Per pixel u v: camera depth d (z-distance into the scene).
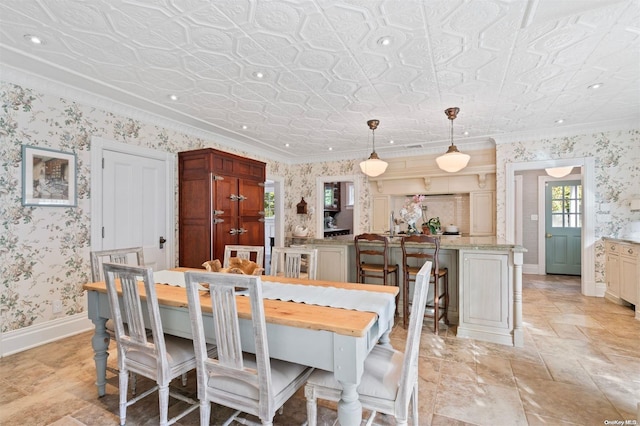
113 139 3.47
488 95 3.29
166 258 4.04
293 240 6.19
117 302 1.79
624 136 4.27
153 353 1.67
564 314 3.74
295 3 1.86
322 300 1.75
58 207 3.01
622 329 3.25
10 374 2.36
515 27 2.10
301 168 6.73
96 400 2.03
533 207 6.38
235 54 2.45
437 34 2.18
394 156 6.01
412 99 3.39
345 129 4.55
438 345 2.90
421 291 1.34
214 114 3.87
